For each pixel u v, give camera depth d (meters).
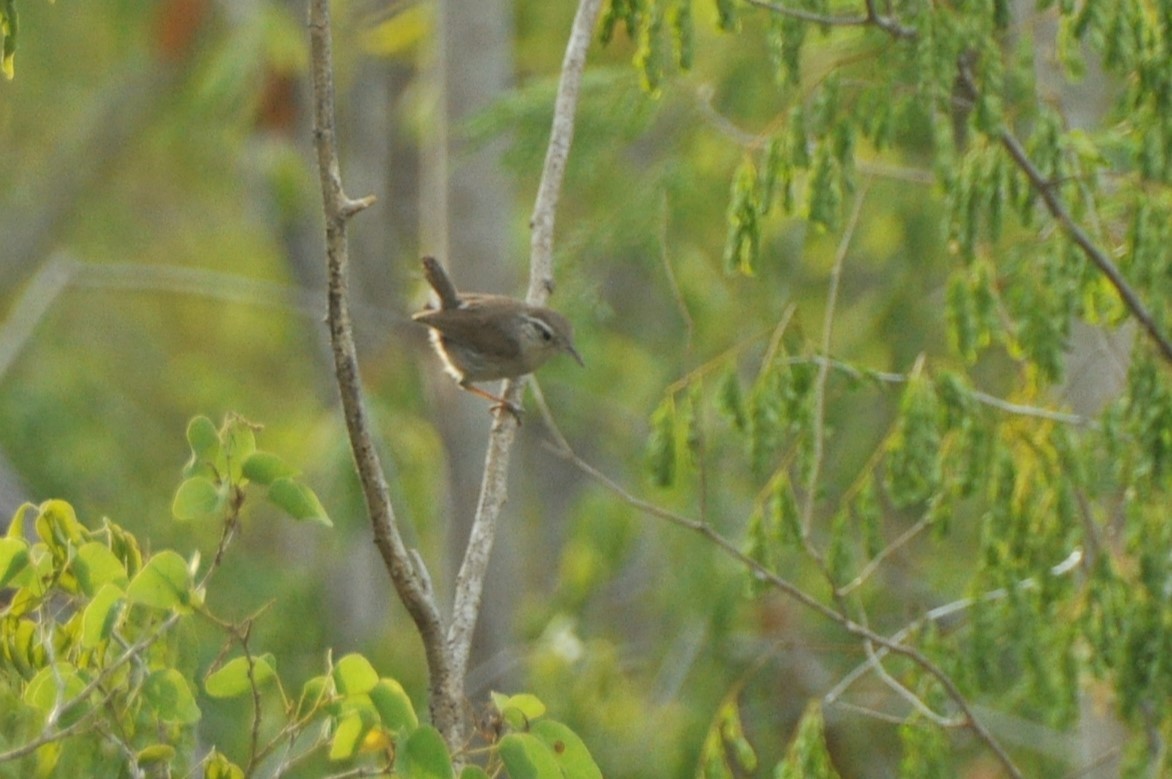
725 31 8.37
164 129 24.67
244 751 12.45
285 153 20.14
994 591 9.48
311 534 21.44
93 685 5.36
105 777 5.55
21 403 21.20
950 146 8.50
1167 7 8.48
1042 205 9.77
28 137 27.70
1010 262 9.83
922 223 14.75
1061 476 9.13
